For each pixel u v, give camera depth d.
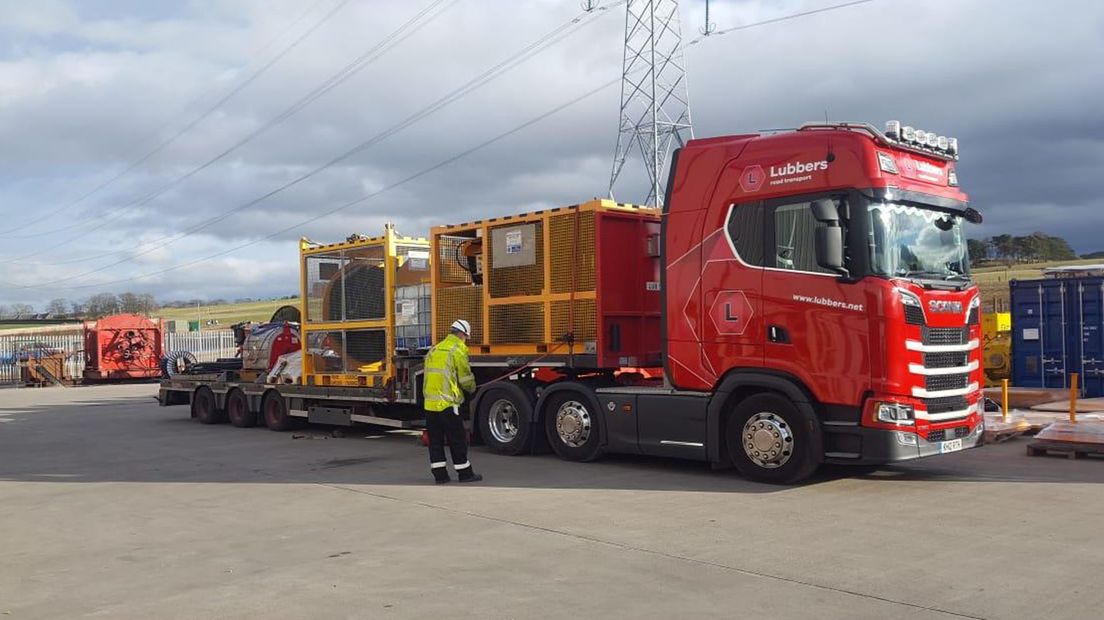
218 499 10.05
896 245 9.38
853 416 9.26
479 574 6.50
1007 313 20.86
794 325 9.60
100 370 38.75
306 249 16.86
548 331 12.20
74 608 6.03
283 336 18.39
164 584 6.55
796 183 9.70
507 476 10.91
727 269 10.16
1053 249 67.75
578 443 11.82
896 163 9.55
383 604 5.85
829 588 5.93
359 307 15.77
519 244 12.60
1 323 83.69
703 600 5.74
